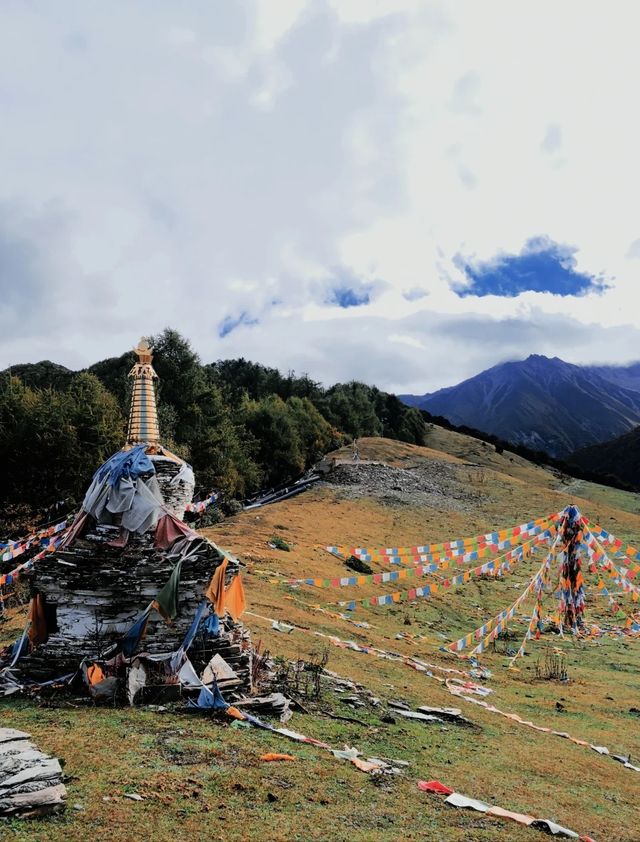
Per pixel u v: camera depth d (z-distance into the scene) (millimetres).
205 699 15242
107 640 16234
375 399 134250
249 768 12539
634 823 13430
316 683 18281
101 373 98125
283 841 10195
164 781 11508
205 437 69188
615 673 29422
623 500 96938
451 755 15727
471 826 11766
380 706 18406
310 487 78688
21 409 51219
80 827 9820
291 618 27750
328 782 12570
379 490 77062
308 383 124688
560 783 15133
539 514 73188
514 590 48000
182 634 16641
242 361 128125
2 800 9906
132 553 16906
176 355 77500
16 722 13602
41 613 16922
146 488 17672
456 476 88250
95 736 13133
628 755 18516
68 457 49688
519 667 29438
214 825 10367
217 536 45219
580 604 32094
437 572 50000
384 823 11320
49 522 41375
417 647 29625
